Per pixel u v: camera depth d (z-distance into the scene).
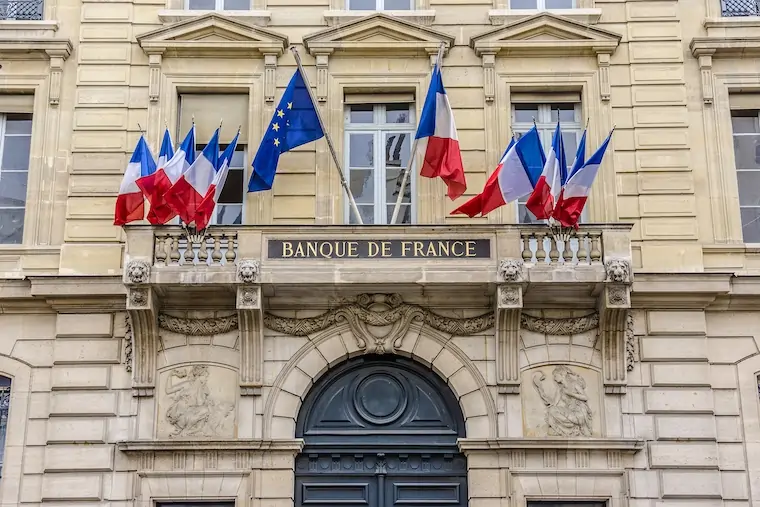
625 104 21.08
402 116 21.42
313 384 19.66
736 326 19.91
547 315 19.66
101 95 21.08
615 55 21.38
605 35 21.23
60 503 18.88
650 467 18.98
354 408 19.67
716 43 21.28
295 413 19.31
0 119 21.53
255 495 18.81
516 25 21.25
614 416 19.22
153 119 20.98
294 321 19.56
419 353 19.56
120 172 20.66
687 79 21.36
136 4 21.69
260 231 19.20
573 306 19.62
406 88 21.31
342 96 21.20
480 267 19.03
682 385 19.41
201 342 19.55
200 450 18.94
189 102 21.34
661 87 21.14
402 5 22.08
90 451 19.09
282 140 19.86
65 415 19.30
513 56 21.34
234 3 22.05
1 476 19.39
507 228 19.20
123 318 19.80
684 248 20.14
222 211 20.89
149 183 19.19
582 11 21.56
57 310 19.84
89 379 19.47
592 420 19.25
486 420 19.23
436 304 19.64
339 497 19.28
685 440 19.12
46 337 19.91
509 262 18.94
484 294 19.42
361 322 19.59
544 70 21.28
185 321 19.53
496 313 19.33
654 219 20.36
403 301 19.62
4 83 21.27
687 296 19.72
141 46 21.19
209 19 21.23
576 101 21.42
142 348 19.38
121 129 20.92
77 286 19.62
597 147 20.88
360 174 21.11
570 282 18.91
